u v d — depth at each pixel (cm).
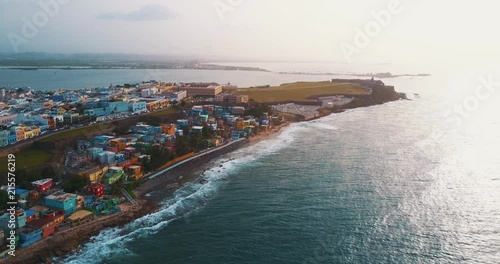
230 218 8800
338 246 7494
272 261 7044
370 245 7512
